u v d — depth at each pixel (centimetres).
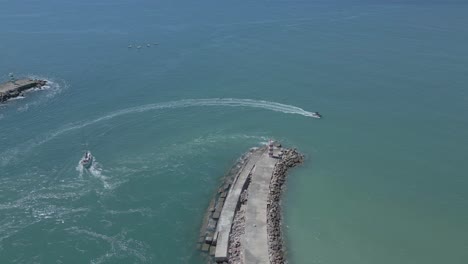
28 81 11556
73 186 7262
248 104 10206
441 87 11044
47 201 6906
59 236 6206
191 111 9862
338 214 6781
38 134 8938
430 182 7562
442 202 7088
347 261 5912
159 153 8212
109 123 9344
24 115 9844
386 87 11094
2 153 8212
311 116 9681
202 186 7331
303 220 6625
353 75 11850
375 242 6262
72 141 8644
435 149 8475
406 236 6391
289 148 8362
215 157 8106
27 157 8094
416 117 9638
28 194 7062
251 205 6662
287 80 11538
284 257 5909
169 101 10356
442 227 6562
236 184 7150
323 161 8088
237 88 11062
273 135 8881
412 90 10906
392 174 7756
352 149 8475
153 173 7612
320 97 10581
